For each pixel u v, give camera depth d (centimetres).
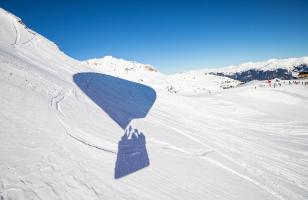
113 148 967
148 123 1705
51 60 2811
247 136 2459
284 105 4416
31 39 3409
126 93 2745
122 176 761
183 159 1162
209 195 869
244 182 1144
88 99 1641
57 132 865
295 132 2981
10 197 467
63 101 1292
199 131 2080
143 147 1128
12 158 591
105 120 1329
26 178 545
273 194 1101
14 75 1244
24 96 1027
